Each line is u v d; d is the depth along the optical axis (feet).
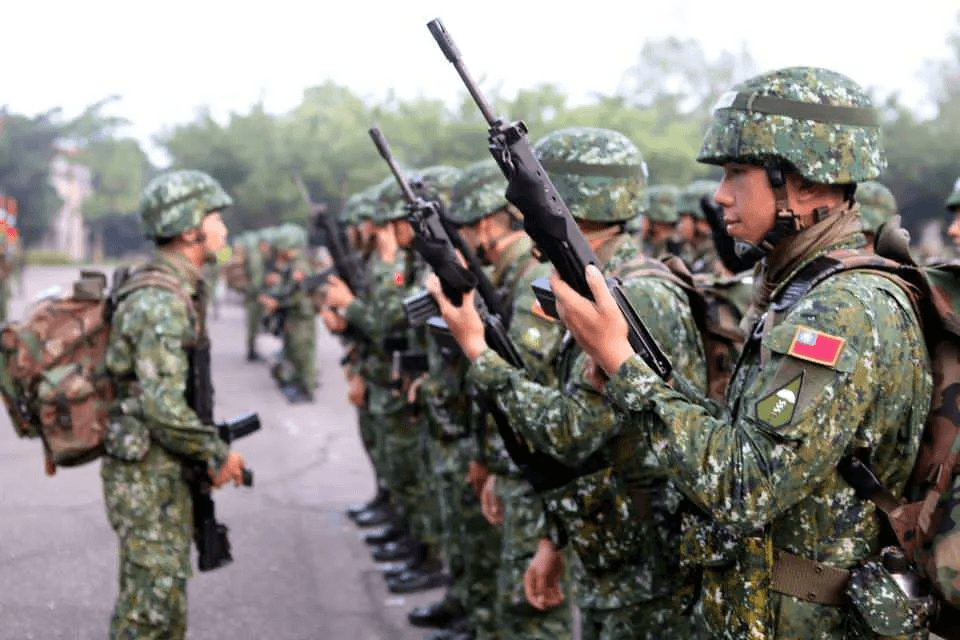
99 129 227.61
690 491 5.59
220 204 12.09
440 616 15.57
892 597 5.56
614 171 8.55
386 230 18.42
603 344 5.89
